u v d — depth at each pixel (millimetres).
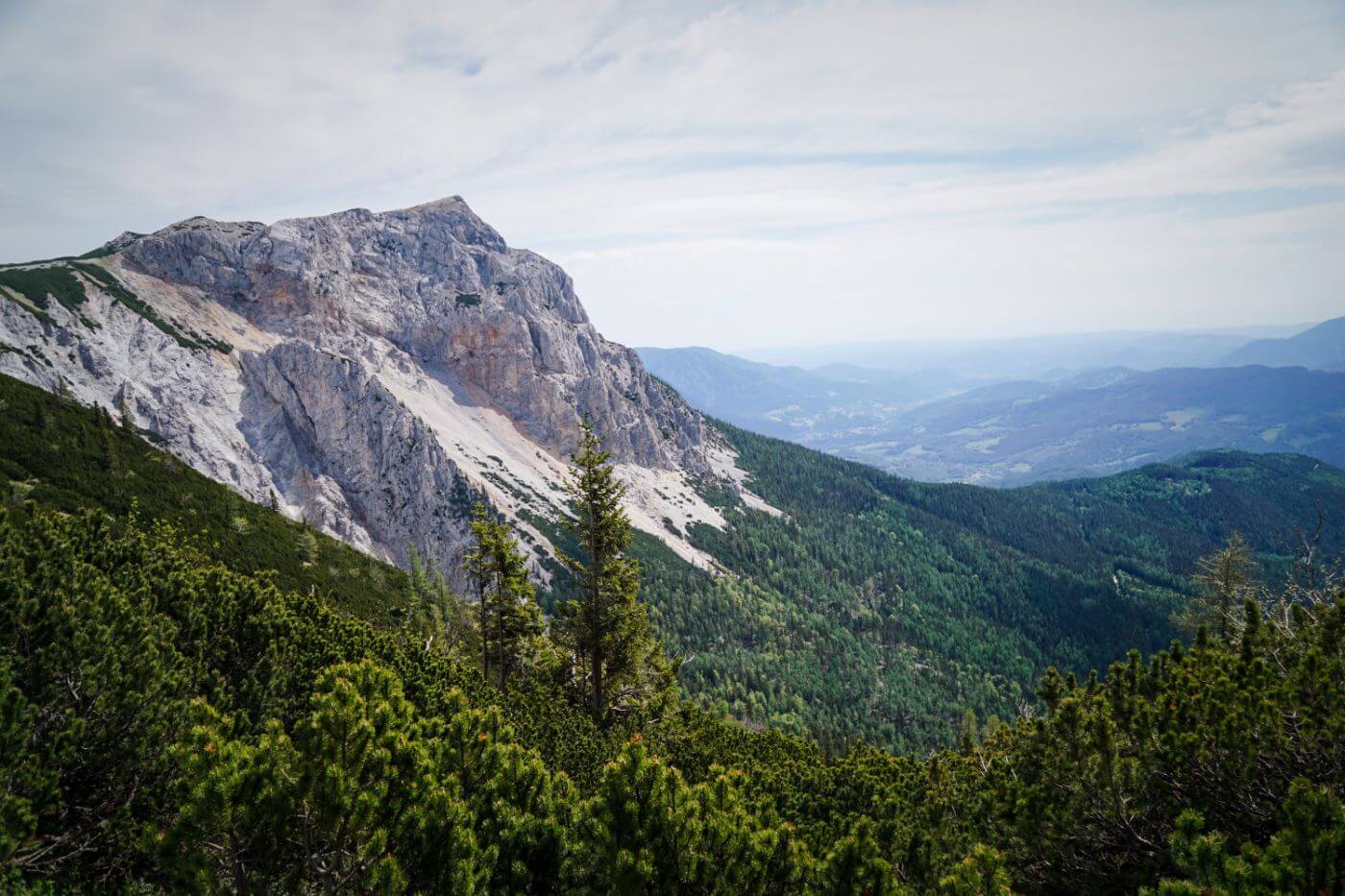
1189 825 10328
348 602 65125
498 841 10922
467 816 10438
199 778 9188
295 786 9344
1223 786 13070
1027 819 14797
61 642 13492
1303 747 12414
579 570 39781
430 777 10625
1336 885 8984
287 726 17547
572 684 40188
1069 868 14344
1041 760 15922
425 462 168000
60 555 18047
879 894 10672
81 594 16047
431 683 24734
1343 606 15297
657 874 10242
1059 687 21844
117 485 60312
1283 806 10672
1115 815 13766
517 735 23328
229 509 70625
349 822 9656
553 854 11109
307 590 62281
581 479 39500
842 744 121938
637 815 10539
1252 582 46938
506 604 44656
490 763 12312
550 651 42031
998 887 10789
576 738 26156
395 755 10992
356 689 11875
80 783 12805
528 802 12133
